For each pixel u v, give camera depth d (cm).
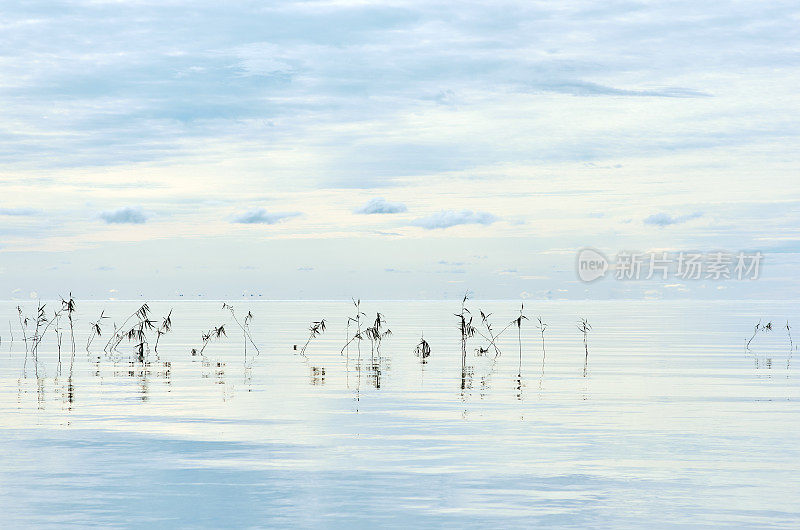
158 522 1507
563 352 5506
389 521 1513
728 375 3959
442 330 8556
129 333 5150
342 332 8275
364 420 2597
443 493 1703
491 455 2062
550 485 1767
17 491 1717
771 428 2439
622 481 1798
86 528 1475
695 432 2375
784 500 1648
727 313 14738
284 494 1697
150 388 3450
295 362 4741
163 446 2183
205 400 3070
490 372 4116
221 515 1551
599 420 2584
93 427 2469
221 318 11975
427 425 2500
